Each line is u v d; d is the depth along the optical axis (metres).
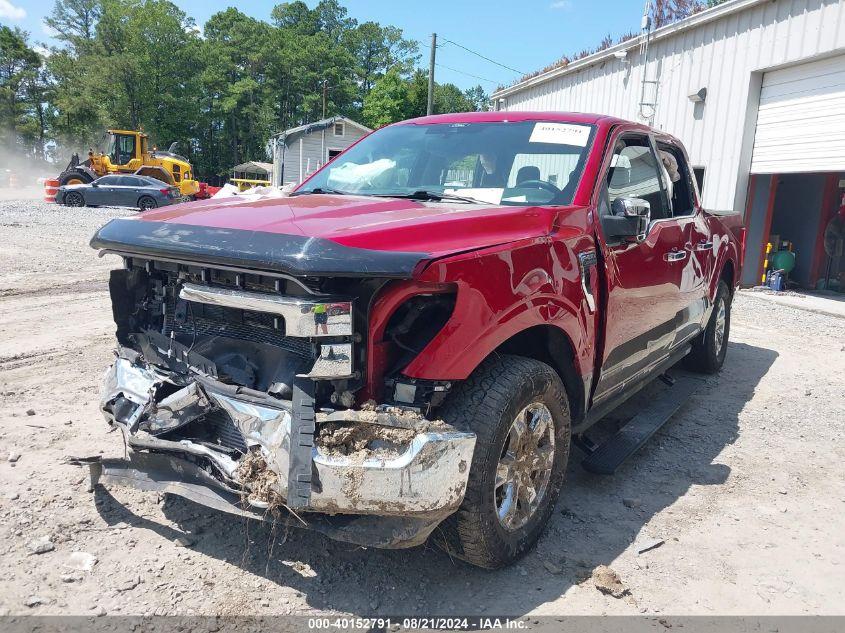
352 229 2.58
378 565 3.00
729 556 3.26
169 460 2.88
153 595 2.69
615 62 15.68
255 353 2.77
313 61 84.44
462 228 2.81
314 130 44.94
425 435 2.44
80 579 2.76
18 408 4.55
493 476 2.72
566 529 3.44
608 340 3.62
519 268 2.87
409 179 4.00
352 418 2.46
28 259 11.36
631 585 2.96
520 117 4.18
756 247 12.73
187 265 2.77
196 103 71.88
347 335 2.48
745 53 12.00
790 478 4.20
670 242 4.40
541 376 2.94
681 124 13.64
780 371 6.76
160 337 3.13
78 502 3.37
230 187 4.14
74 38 71.31
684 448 4.65
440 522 2.79
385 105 64.25
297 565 2.96
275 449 2.48
